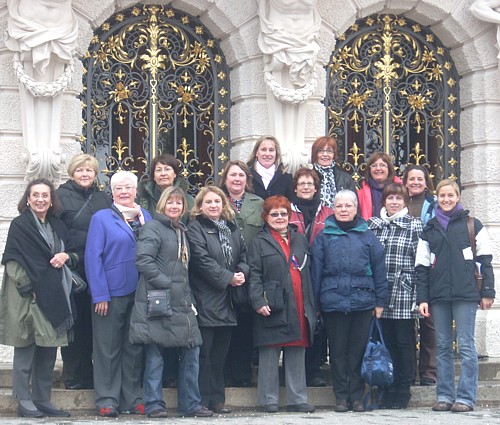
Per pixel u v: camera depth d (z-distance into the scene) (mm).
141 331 11734
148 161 14828
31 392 12180
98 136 14656
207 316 12141
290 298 12312
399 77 15492
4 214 13992
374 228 12891
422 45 15555
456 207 12703
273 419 11805
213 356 12336
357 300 12383
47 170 13875
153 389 11883
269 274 12320
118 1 14570
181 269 11891
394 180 13492
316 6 14906
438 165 15539
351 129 15375
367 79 15445
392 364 12469
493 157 15312
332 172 13445
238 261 12359
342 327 12484
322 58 15000
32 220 11844
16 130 14039
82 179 12406
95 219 12055
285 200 12508
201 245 12117
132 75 14812
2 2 13930
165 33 14938
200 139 15023
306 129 14891
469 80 15477
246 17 14766
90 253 11984
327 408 12828
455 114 15578
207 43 15078
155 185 12812
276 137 14594
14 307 11758
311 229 12984
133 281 12062
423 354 13359
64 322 11742
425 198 13281
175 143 14922
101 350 11992
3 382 12922
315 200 13102
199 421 11625
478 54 15367
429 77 15562
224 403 12469
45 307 11688
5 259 11789
